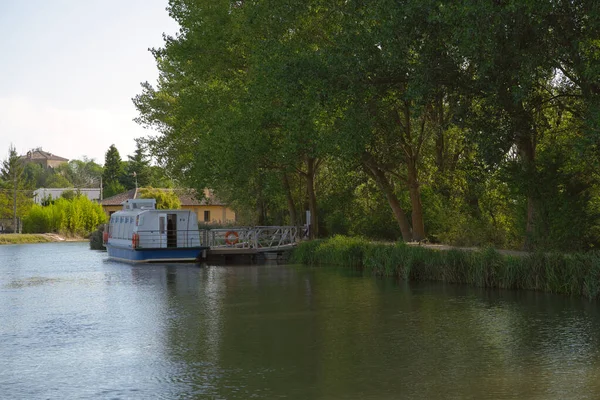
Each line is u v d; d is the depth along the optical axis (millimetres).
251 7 33969
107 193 129250
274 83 30172
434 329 16250
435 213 36781
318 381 11875
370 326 16844
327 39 32375
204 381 12055
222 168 36531
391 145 32312
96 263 40344
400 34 22594
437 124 30109
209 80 40844
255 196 46219
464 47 20328
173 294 23969
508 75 21719
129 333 16672
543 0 18422
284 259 39562
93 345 15344
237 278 29016
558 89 26562
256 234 40438
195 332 16594
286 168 38781
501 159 23922
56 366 13422
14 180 93000
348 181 39438
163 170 50219
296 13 30266
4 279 30703
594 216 24234
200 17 39531
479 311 18547
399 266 27562
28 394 11523
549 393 10820
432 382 11633
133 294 24234
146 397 11188
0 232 90938
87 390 11672
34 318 19156
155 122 50375
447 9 19953
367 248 32750
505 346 14250
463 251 25203
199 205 88875
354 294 22625
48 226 84312
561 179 24875
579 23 20312
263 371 12656
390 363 13039
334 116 29688
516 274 22391
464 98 24047
